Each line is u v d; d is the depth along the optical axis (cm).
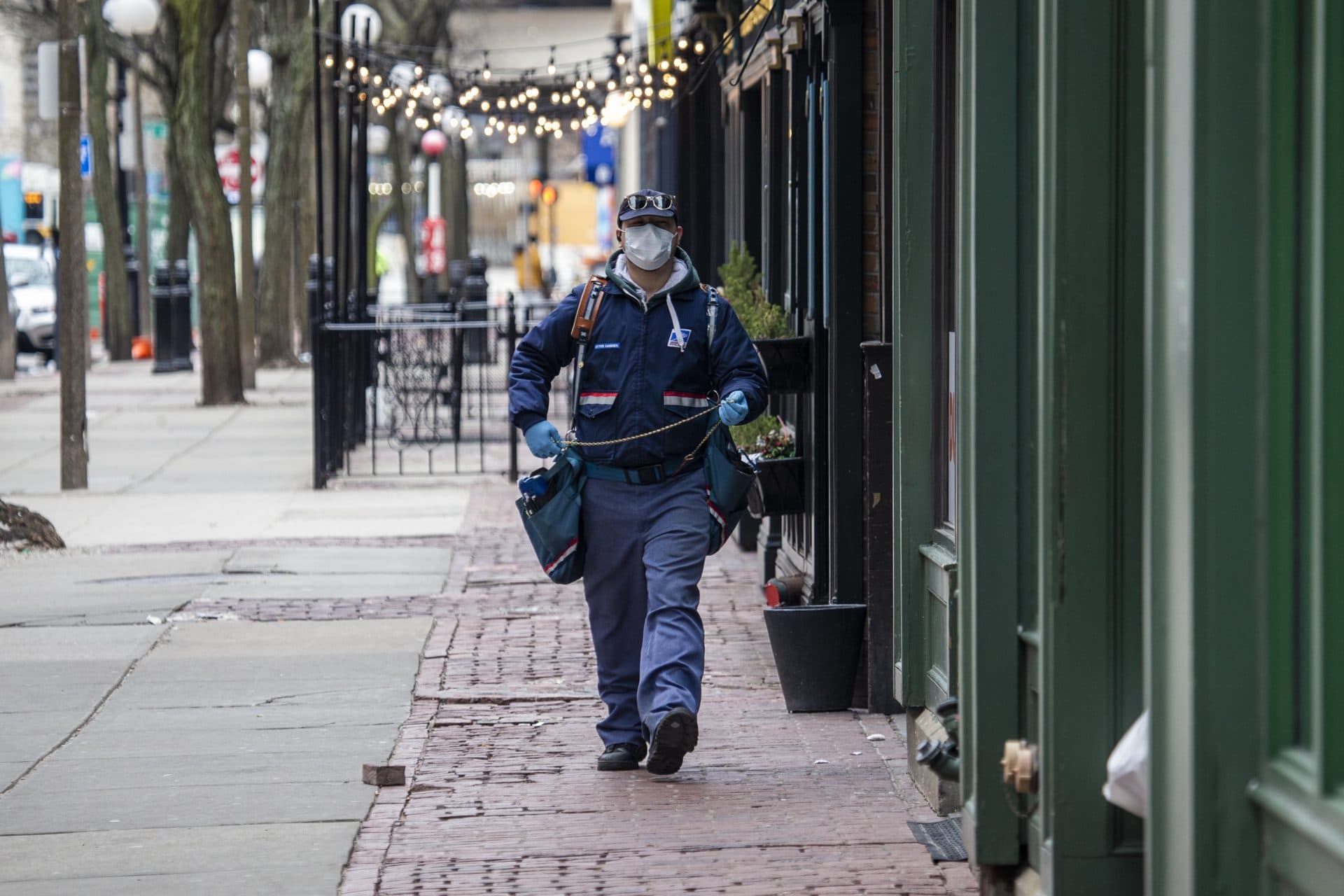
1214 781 1226
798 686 2775
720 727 2698
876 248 2803
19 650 3288
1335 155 1120
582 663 3155
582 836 2122
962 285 1778
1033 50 1720
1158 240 1288
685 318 2348
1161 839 1298
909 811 2222
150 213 19175
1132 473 1547
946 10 2312
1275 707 1209
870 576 2744
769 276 3834
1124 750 1462
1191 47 1211
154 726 2705
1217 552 1216
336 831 2144
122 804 2267
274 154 11906
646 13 8219
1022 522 1725
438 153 14800
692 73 5334
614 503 2355
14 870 1995
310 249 12875
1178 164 1248
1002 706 1730
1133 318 1541
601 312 2345
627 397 2334
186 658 3209
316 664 3147
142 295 15362
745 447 3256
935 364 2336
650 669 2295
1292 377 1195
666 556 2336
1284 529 1205
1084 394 1545
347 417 6906
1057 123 1529
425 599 3816
